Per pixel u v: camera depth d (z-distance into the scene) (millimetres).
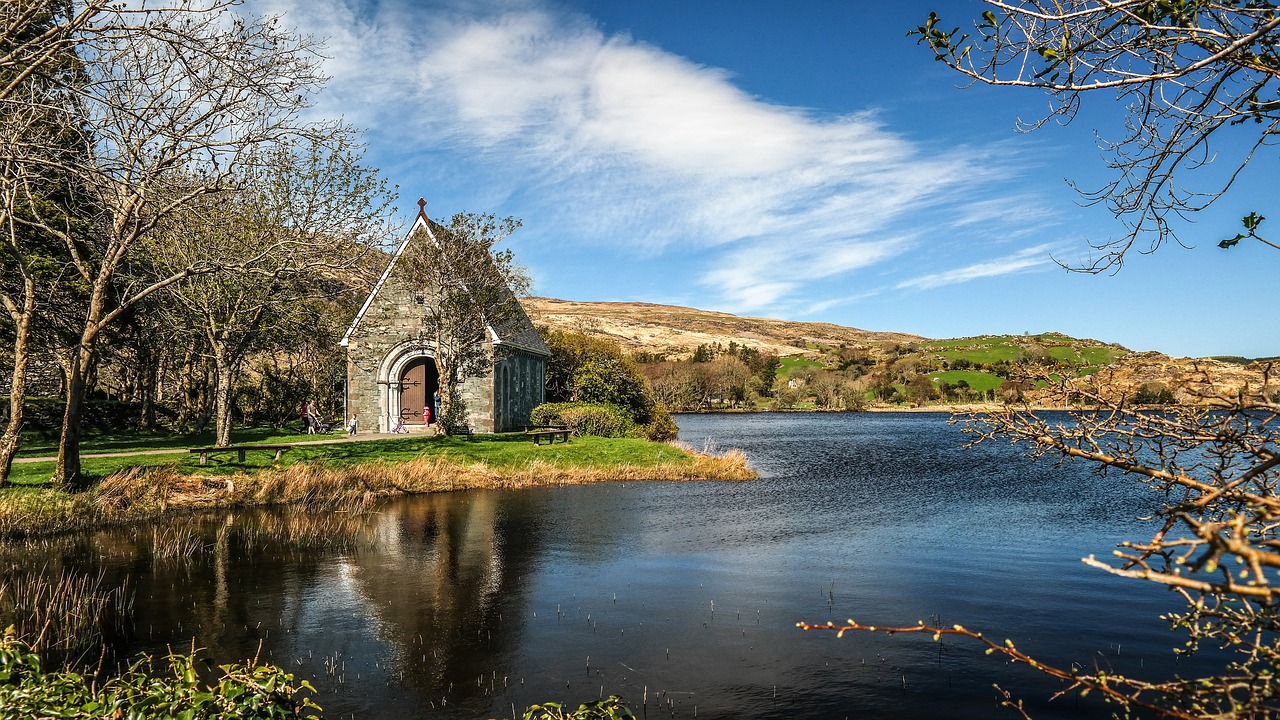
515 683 9102
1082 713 8109
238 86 16219
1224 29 3570
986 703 8453
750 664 9672
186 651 10039
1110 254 4426
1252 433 3398
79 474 19250
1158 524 19516
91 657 9766
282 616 11531
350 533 17750
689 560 15352
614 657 9945
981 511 22031
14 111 14516
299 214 23891
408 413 38094
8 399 29188
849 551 16297
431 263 32062
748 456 41344
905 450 45781
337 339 36938
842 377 114625
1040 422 3938
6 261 23172
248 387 42312
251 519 19125
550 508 21469
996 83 3895
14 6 13867
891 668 9508
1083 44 3604
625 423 39750
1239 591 1920
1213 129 3869
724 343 180250
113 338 30094
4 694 5480
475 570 14375
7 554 15234
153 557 15086
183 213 21625
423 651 10156
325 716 8219
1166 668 9391
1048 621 11336
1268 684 3150
